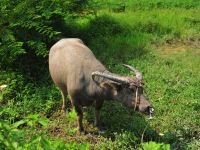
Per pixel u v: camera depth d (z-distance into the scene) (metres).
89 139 7.21
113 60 10.09
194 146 6.98
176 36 11.79
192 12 13.48
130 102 6.64
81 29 11.68
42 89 8.54
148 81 9.09
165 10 13.56
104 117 7.82
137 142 7.11
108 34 11.70
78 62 7.12
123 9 13.91
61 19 10.35
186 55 10.66
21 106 8.05
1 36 8.49
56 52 7.68
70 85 7.11
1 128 3.62
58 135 7.31
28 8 8.77
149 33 11.99
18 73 8.91
